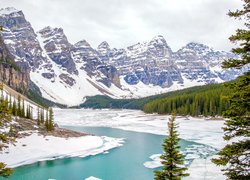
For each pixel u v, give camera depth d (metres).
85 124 163.12
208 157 64.56
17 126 84.50
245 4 13.25
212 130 119.38
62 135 90.25
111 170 59.00
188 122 144.12
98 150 79.38
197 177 46.69
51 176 54.84
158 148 83.75
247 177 13.88
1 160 62.22
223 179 44.88
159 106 196.88
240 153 14.06
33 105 183.62
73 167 61.66
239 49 13.71
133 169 59.72
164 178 23.19
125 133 119.75
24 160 65.12
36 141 77.62
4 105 14.37
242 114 13.86
